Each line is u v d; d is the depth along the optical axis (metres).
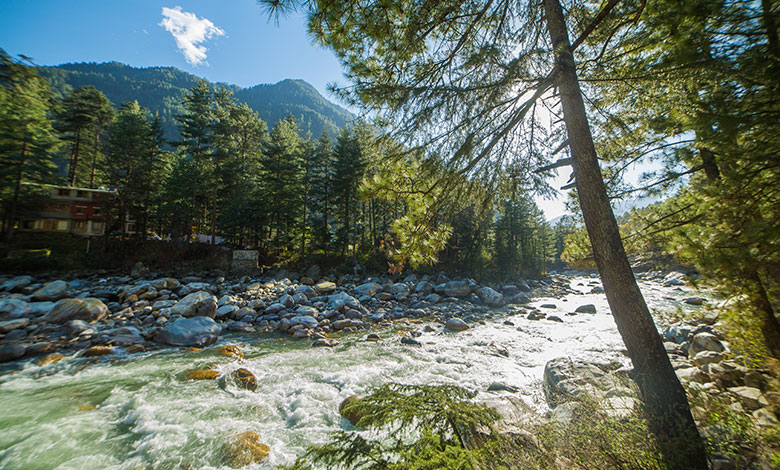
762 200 2.98
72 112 44.34
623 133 5.00
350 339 13.02
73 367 8.99
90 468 4.89
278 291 24.27
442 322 17.02
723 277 3.79
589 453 2.84
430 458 2.35
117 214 34.09
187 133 37.25
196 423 6.15
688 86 3.49
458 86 3.92
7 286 20.41
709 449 2.97
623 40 4.00
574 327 15.41
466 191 4.64
